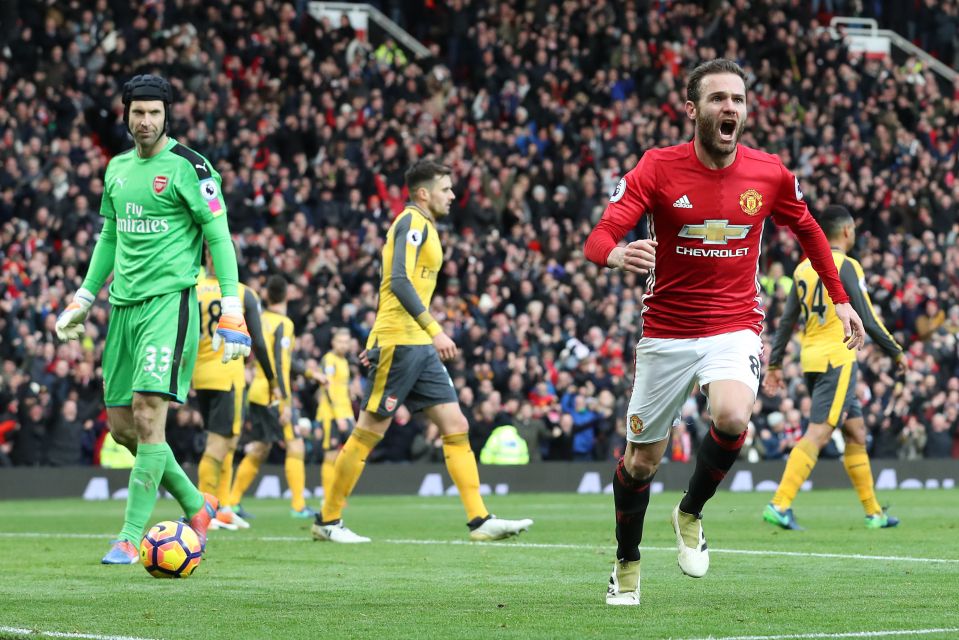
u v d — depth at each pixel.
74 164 46.38
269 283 27.81
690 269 11.83
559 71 59.41
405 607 11.95
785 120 62.44
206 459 24.31
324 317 43.31
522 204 53.34
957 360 51.69
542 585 13.89
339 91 54.41
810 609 11.73
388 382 20.14
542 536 21.75
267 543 20.23
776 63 64.50
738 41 64.44
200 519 15.91
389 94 56.53
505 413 43.62
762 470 45.69
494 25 61.56
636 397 12.12
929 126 63.94
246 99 52.31
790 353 48.75
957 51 75.62
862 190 59.41
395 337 20.08
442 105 58.09
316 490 41.53
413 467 42.47
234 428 24.42
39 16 50.81
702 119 11.55
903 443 48.59
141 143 15.26
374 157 52.53
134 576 14.65
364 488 41.69
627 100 59.75
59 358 40.19
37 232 43.62
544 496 41.22
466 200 52.56
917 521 25.92
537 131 57.19
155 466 15.56
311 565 16.23
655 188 11.72
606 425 44.72
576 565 16.25
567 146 57.00
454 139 56.22
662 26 63.44
